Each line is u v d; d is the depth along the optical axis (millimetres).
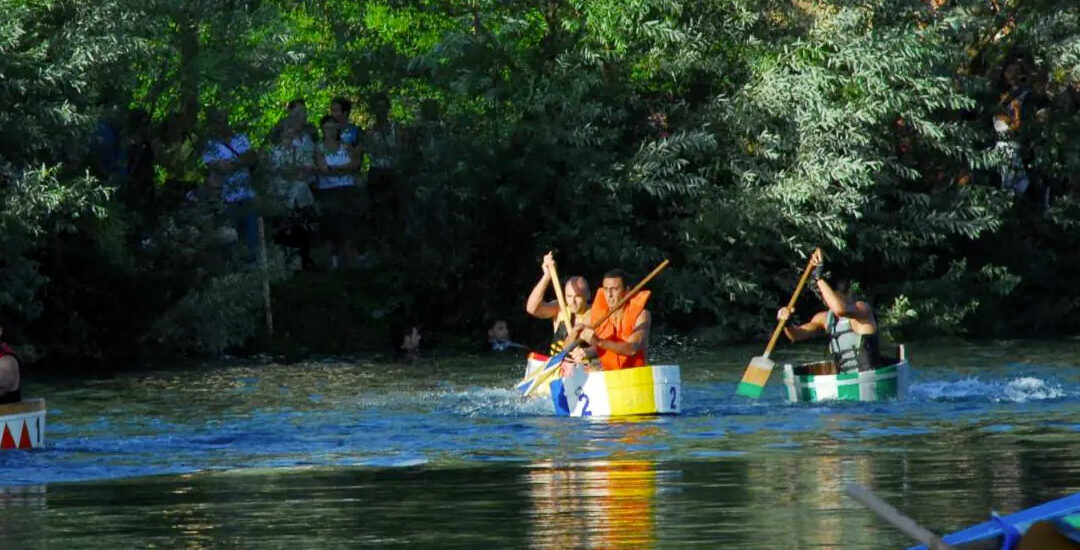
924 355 41750
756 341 47219
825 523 15344
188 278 41938
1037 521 9930
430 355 43562
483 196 46875
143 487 19031
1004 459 20500
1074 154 52344
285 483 19172
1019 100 52938
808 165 47156
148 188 43250
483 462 20953
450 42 47031
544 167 46469
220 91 44188
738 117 48438
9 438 22750
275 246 43688
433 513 16547
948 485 18047
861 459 20719
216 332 42188
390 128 46844
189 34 43969
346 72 50094
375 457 21719
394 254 46938
